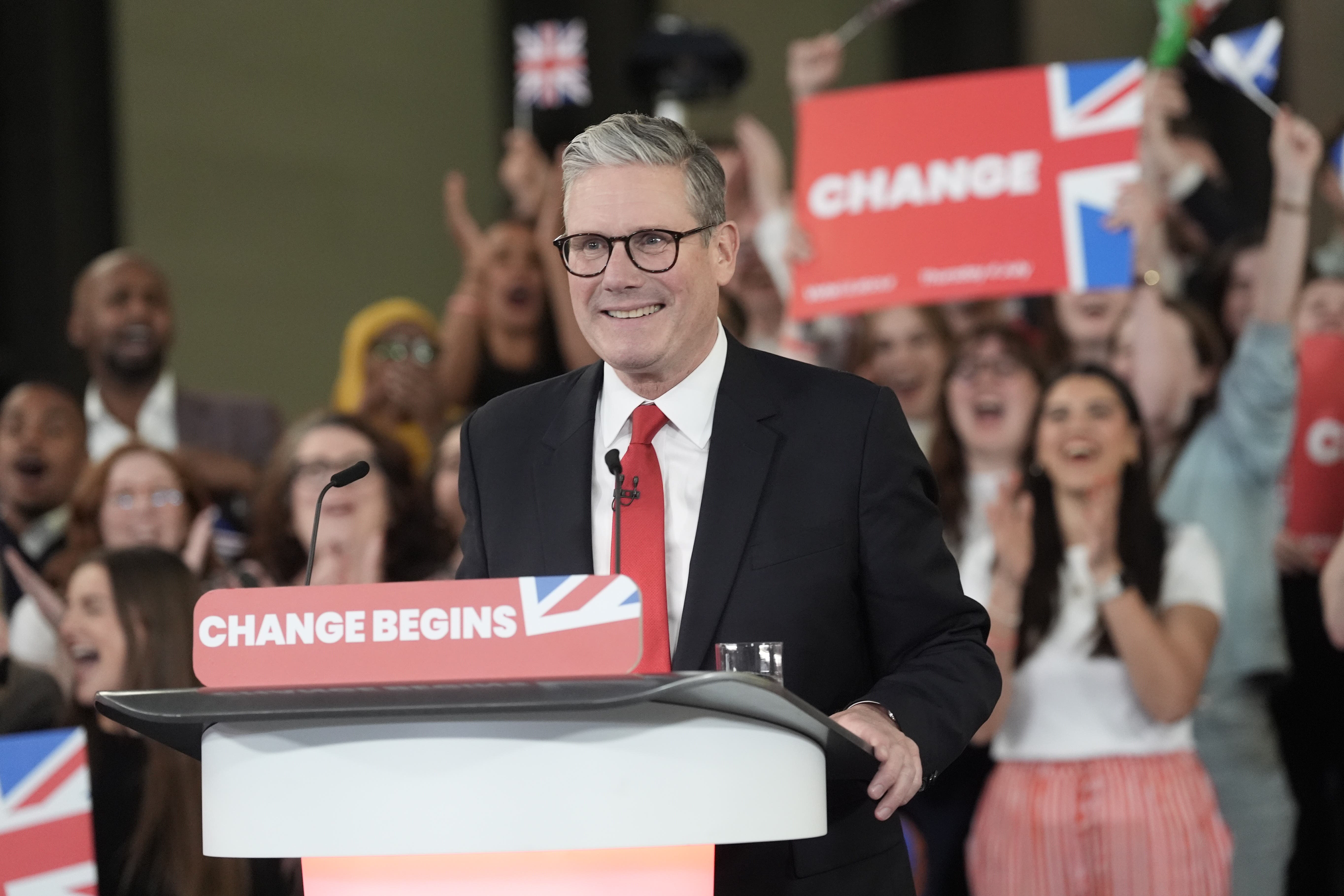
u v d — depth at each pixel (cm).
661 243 433
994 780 912
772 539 439
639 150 435
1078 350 1047
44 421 1091
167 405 1162
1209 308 1052
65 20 1307
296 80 1497
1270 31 1002
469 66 1630
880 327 1073
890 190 961
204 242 1400
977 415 980
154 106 1375
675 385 461
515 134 1289
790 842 420
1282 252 971
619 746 305
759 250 1178
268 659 330
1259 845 933
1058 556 912
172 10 1396
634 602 315
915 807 943
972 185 944
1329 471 966
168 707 315
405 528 990
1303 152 974
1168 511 984
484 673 320
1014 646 914
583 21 1549
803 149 983
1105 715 891
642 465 450
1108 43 1564
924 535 453
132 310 1145
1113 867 868
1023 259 932
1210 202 1115
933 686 418
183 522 1027
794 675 429
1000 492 935
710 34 1280
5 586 1047
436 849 303
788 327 1061
